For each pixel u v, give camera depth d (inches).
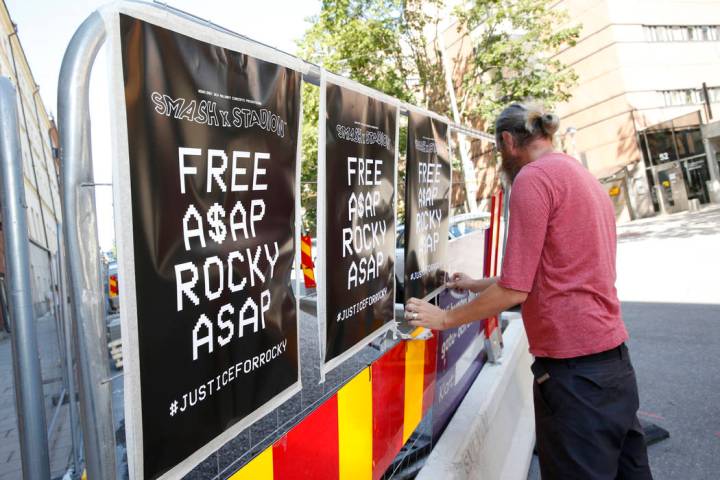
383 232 69.9
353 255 61.5
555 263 61.6
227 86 39.7
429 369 89.2
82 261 30.4
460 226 128.3
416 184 80.3
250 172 42.7
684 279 321.1
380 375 70.4
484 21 573.6
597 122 927.7
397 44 571.8
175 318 34.9
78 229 30.2
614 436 61.4
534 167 62.9
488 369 122.0
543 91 546.3
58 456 69.4
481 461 91.0
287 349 49.2
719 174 828.0
